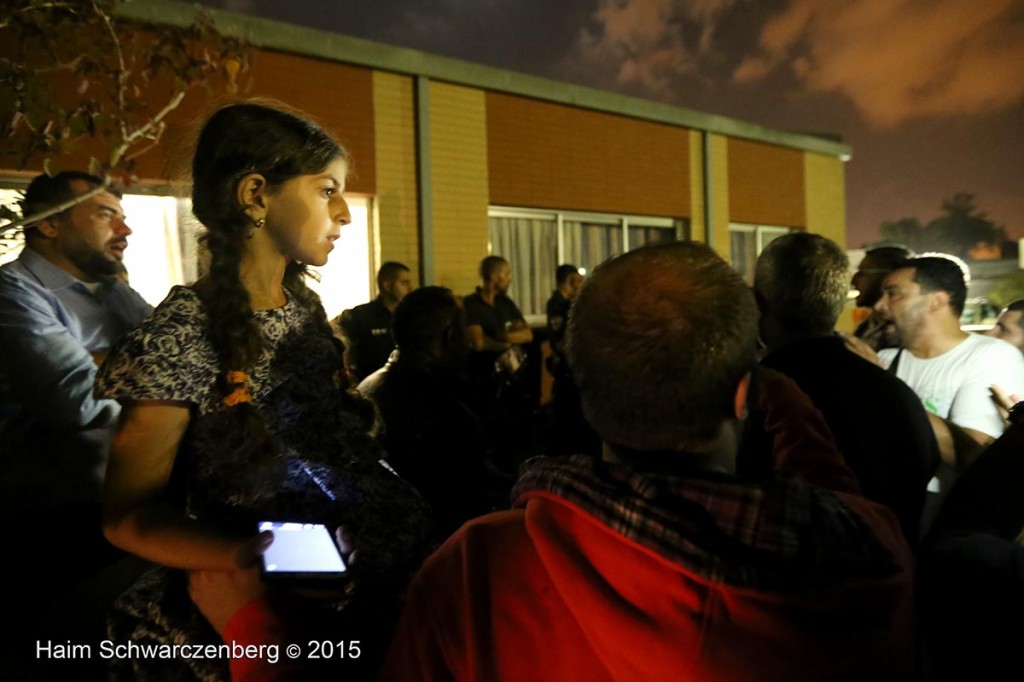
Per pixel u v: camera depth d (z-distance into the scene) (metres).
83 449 2.34
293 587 1.04
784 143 10.38
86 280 2.66
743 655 0.73
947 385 2.43
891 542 0.85
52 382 2.23
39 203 2.44
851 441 1.58
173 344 1.11
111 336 2.71
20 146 2.09
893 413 1.62
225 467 1.15
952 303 2.47
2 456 2.22
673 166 8.97
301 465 1.26
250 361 1.16
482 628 0.83
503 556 0.85
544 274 7.84
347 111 6.05
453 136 6.80
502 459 4.14
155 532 1.04
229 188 1.19
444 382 2.21
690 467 0.85
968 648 0.90
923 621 0.96
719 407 0.83
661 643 0.74
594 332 0.85
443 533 2.11
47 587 2.26
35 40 2.26
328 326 1.47
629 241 8.66
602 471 0.81
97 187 2.26
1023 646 0.86
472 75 6.83
